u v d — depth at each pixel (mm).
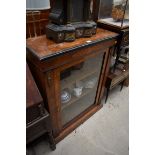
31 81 880
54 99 1062
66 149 1351
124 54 1601
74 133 1484
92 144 1400
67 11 914
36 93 884
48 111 1080
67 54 913
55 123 1229
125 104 1855
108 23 1312
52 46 908
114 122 1619
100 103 1742
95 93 1603
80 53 999
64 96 1283
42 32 1096
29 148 1328
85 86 1501
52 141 1257
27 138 1003
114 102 1878
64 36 944
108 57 1321
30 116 917
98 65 1365
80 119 1531
